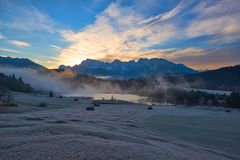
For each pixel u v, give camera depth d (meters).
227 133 55.06
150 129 54.88
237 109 166.25
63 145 19.89
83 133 26.94
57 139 21.95
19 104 108.75
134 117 82.94
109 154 18.44
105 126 45.84
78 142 20.97
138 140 28.52
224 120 87.19
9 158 17.05
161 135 45.44
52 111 92.06
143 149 21.55
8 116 57.66
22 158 17.00
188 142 41.03
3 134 25.23
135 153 19.53
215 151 34.94
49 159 16.83
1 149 19.05
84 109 109.69
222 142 43.88
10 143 20.59
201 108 167.00
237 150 37.84
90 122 53.56
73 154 17.84
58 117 64.00
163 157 20.06
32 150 18.59
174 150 27.56
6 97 102.25
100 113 90.19
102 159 17.39
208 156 29.48
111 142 22.77
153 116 92.75
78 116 72.06
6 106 93.56
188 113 119.56
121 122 62.53
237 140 46.25
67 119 58.03
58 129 27.53
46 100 151.25
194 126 66.12
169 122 73.81
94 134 27.09
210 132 55.53
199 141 43.59
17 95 171.00
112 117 76.44
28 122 40.88
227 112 138.12
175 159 20.33
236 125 72.06
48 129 27.38
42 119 54.38
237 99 187.12
